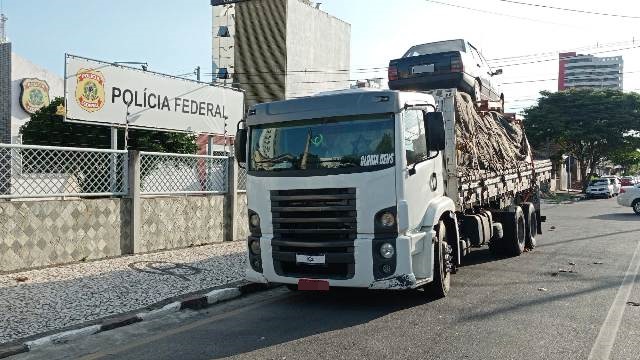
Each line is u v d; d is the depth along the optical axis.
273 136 6.94
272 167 6.84
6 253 8.23
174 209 11.11
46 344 5.45
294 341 5.58
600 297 7.36
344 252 6.43
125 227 10.07
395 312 6.73
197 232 11.70
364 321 6.33
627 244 13.10
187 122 14.18
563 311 6.63
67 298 7.00
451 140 7.99
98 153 9.67
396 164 6.40
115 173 9.95
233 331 6.02
